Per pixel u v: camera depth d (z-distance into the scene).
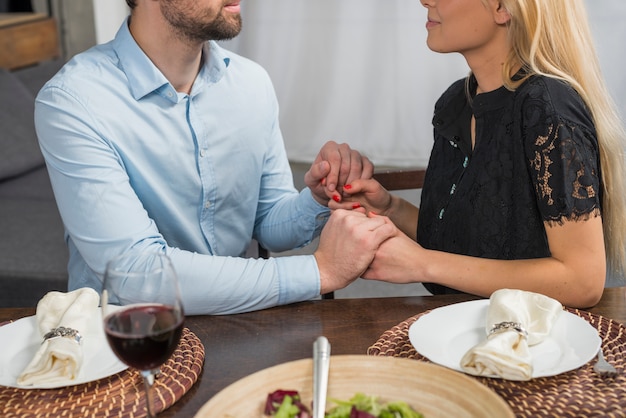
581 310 1.43
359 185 1.83
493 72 1.58
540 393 1.09
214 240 1.88
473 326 1.28
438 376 1.00
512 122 1.53
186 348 1.26
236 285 1.44
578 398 1.08
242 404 0.98
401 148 5.15
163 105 1.71
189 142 1.76
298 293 1.47
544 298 1.26
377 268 1.51
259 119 1.89
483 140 1.60
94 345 1.23
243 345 1.31
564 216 1.43
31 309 1.46
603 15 4.61
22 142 3.63
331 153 1.84
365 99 5.13
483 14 1.51
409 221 1.89
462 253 1.67
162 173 1.74
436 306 1.43
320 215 1.92
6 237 2.91
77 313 1.25
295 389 1.02
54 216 3.16
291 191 2.04
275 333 1.35
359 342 1.30
